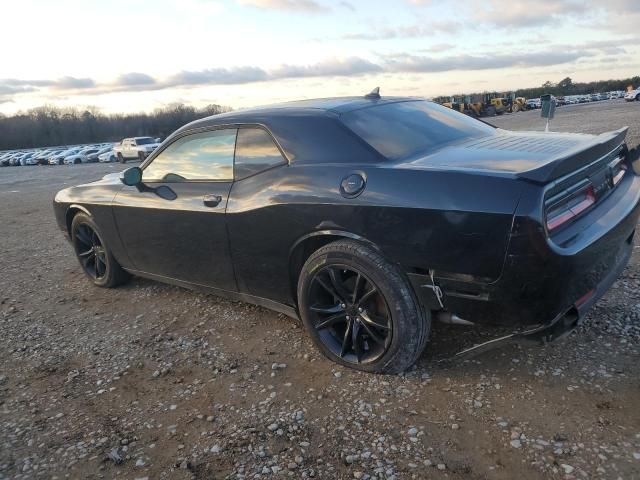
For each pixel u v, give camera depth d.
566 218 2.41
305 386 2.87
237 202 3.26
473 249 2.36
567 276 2.30
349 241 2.79
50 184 20.72
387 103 3.51
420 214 2.47
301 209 2.90
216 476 2.23
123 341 3.70
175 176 3.78
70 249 6.87
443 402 2.59
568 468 2.08
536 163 2.44
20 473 2.36
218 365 3.21
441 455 2.23
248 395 2.84
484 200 2.31
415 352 2.75
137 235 4.09
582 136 3.17
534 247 2.22
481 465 2.15
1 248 7.39
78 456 2.44
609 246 2.58
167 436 2.54
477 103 49.22
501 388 2.66
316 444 2.38
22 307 4.63
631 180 3.22
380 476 2.14
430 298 2.59
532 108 63.56
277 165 3.12
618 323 3.19
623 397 2.48
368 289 2.80
